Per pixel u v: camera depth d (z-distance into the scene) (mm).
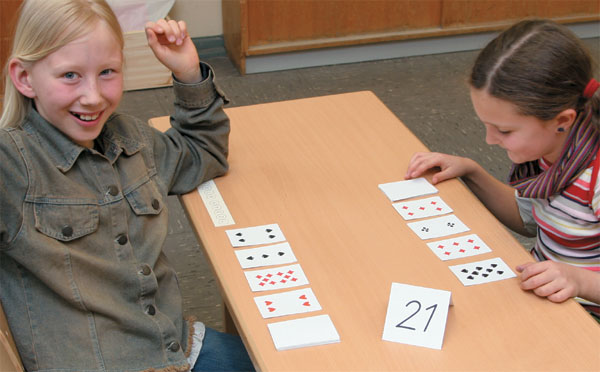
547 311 1216
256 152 1742
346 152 1748
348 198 1557
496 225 1465
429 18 4383
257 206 1527
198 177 1576
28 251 1229
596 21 4613
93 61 1245
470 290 1271
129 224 1399
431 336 1153
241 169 1669
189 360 1438
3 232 1216
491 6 4398
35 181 1247
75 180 1329
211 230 1444
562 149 1338
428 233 1438
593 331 1168
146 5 3980
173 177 1545
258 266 1336
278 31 4164
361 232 1440
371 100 2023
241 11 3975
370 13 4266
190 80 1582
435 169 1679
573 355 1120
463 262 1349
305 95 3992
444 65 4363
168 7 4043
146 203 1431
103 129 1422
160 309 1417
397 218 1488
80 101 1259
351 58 4410
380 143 1790
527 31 1257
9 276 1259
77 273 1286
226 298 1271
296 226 1460
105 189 1363
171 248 2713
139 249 1402
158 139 1545
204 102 1584
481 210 1517
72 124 1297
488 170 3193
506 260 1352
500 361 1112
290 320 1197
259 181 1620
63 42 1212
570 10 4504
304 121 1899
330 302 1245
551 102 1228
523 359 1115
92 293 1298
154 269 1412
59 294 1258
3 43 3561
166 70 3971
